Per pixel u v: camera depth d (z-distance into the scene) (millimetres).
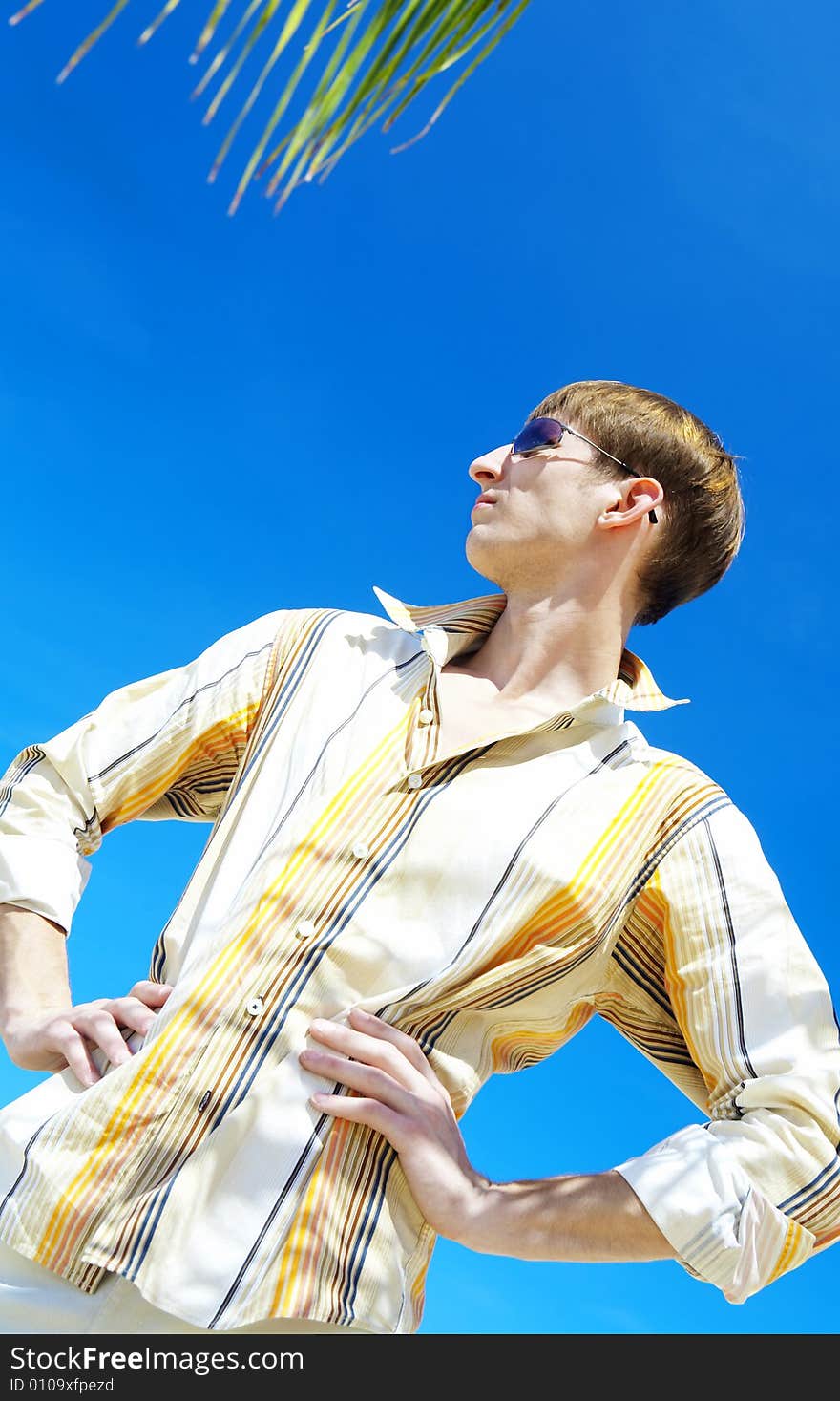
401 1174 1512
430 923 1604
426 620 2131
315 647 1942
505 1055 1754
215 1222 1389
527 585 2098
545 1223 1483
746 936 1744
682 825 1822
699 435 2279
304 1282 1376
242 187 903
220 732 1886
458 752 1743
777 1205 1567
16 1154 1437
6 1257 1402
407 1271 1479
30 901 1705
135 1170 1407
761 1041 1682
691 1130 1600
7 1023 1608
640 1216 1502
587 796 1783
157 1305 1330
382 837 1649
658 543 2182
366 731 1790
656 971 1837
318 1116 1467
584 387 2273
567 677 2035
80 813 1831
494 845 1663
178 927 1676
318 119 907
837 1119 1638
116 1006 1574
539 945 1646
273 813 1730
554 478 2137
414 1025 1592
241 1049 1486
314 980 1539
